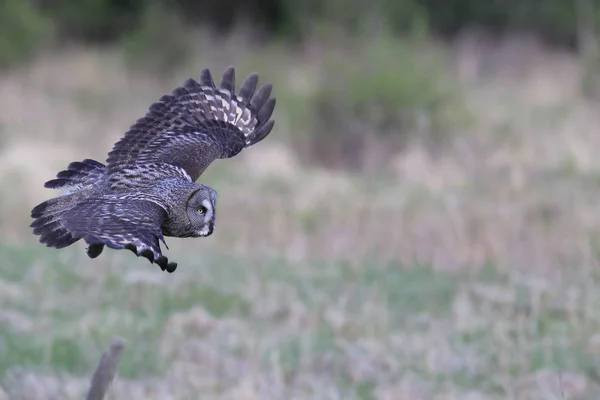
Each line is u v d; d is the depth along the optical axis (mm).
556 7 89875
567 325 29109
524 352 27031
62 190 13688
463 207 42031
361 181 48188
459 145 51500
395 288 32125
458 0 91500
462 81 66375
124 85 69250
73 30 89750
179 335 27219
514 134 53656
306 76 61375
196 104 15930
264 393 24000
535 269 34438
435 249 36562
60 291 30672
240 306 30031
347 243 37438
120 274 32094
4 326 27188
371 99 55219
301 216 41406
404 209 42438
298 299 30906
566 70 73188
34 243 37062
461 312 29594
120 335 27219
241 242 37594
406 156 50938
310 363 25844
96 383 16203
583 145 51094
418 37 60562
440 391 24750
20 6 71500
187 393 23922
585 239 37875
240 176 47188
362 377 25234
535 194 44062
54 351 26094
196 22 94750
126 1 91562
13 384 24062
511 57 79062
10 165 44406
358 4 76000
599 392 24906
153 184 13578
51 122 53562
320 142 56219
